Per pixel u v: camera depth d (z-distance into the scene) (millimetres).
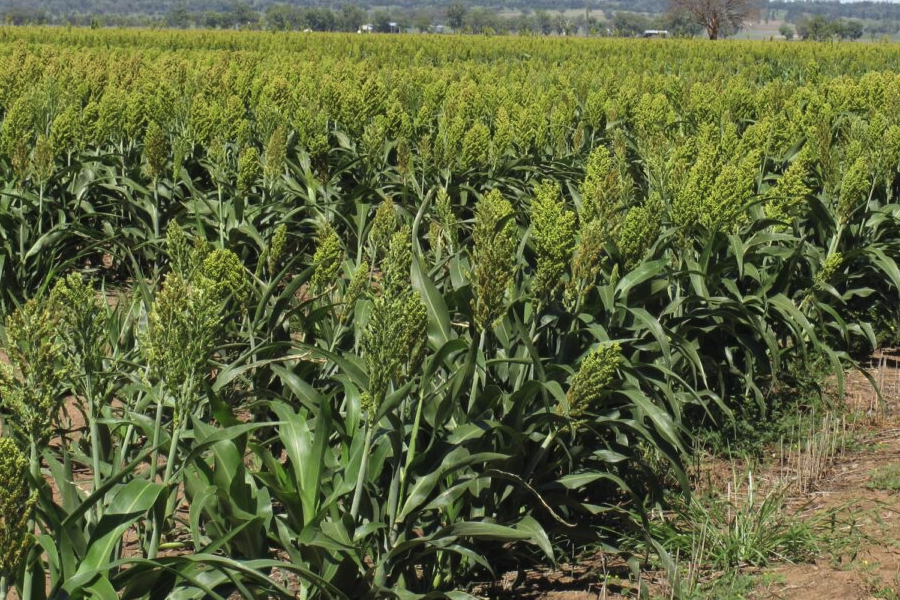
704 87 16094
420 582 4918
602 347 4695
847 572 4934
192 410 4785
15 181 9492
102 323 3842
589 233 4977
